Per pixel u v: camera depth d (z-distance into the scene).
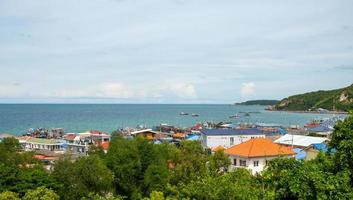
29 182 48.34
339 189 22.95
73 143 130.25
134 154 58.06
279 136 123.06
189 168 52.75
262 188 27.47
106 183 53.94
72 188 51.12
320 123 196.38
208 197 28.25
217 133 102.62
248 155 66.44
